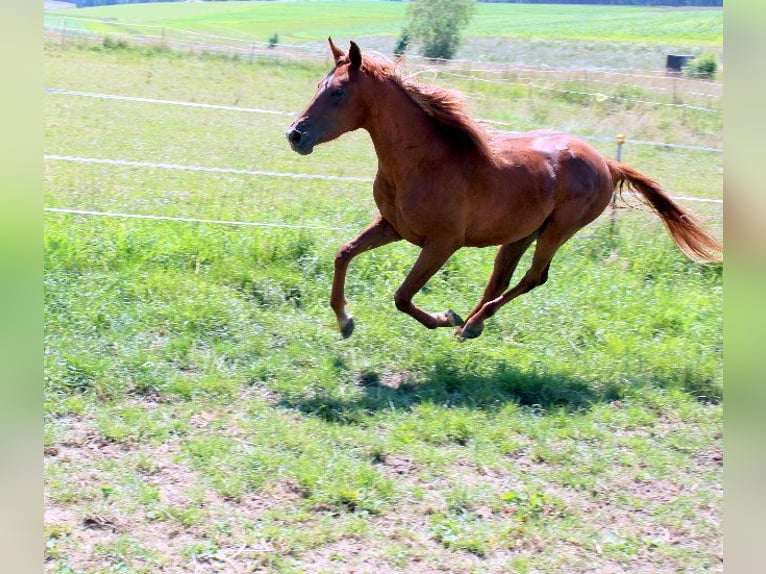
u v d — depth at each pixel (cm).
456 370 547
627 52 3391
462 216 535
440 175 523
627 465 456
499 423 487
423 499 408
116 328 550
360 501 400
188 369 521
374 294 647
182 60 2103
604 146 1462
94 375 488
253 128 1377
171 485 402
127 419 451
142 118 1373
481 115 1567
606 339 615
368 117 516
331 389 510
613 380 559
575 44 3681
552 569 368
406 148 520
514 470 441
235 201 860
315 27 4759
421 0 2947
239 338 560
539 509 408
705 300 704
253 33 4369
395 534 382
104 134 1211
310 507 395
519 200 550
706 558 382
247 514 386
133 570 344
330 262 675
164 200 846
